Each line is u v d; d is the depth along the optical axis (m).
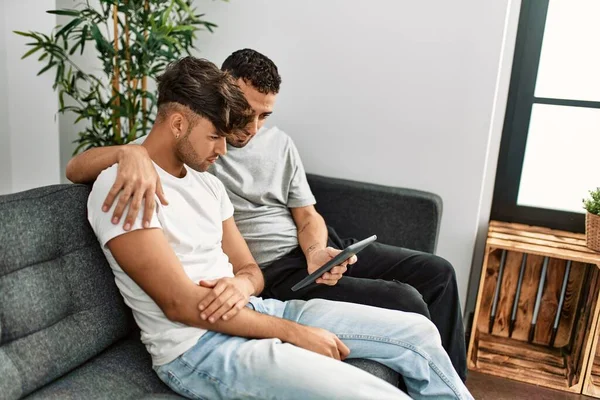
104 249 1.19
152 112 2.49
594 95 2.19
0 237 1.05
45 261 1.14
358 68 2.19
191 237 1.23
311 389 1.04
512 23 2.17
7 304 1.04
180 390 1.13
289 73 2.28
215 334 1.17
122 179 1.11
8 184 2.35
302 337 1.20
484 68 2.06
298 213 1.86
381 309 1.36
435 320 1.75
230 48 2.33
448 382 1.26
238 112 1.21
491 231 2.17
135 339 1.36
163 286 1.11
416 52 2.12
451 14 2.05
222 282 1.19
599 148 2.22
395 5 2.10
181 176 1.28
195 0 2.32
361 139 2.25
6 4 2.19
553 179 2.30
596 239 1.97
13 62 2.24
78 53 2.29
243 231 1.75
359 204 2.09
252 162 1.78
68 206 1.20
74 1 2.22
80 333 1.18
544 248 1.98
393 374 1.29
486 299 2.27
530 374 2.05
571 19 2.16
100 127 2.21
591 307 1.94
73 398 1.07
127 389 1.15
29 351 1.06
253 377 1.08
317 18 2.19
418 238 2.04
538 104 2.25
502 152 2.29
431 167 2.19
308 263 1.66
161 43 2.02
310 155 2.33
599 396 1.95
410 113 2.17
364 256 1.84
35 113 2.28
